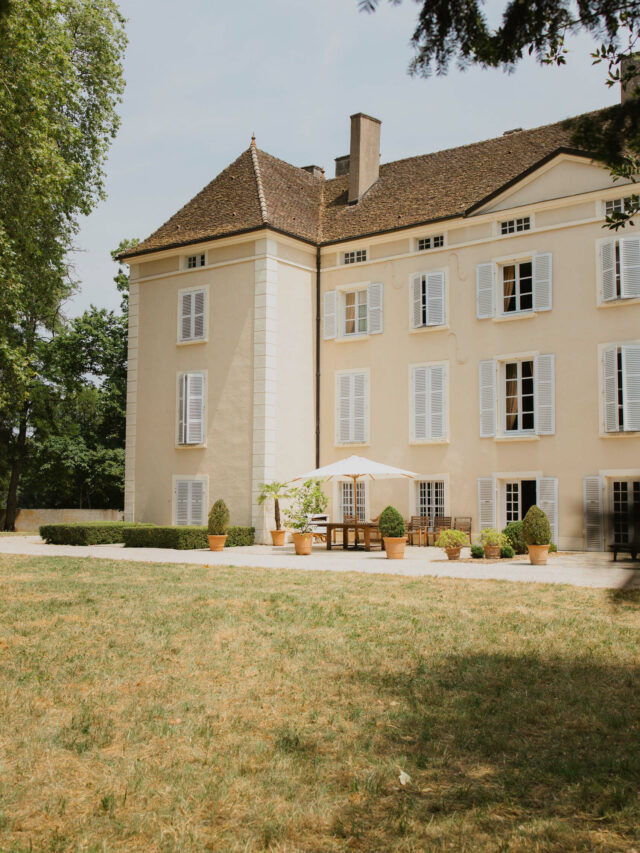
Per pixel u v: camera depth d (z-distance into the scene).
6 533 35.19
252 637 8.85
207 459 25.73
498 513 22.62
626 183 20.69
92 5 27.20
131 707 6.18
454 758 5.07
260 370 24.73
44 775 4.78
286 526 22.11
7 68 19.59
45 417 39.16
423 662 7.65
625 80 5.37
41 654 7.94
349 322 26.39
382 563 17.45
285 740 5.38
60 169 21.08
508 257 22.83
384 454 24.86
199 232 26.59
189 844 3.88
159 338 27.31
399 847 3.83
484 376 23.05
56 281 27.39
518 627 9.41
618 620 9.79
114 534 24.58
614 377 20.56
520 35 4.87
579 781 4.66
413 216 25.02
